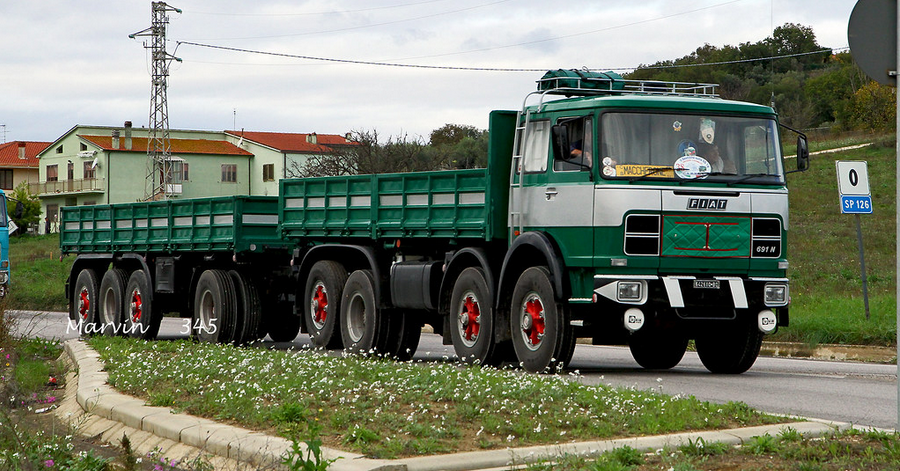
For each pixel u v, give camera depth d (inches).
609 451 265.7
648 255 452.4
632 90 521.0
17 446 293.1
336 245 609.0
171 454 305.9
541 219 482.6
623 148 456.4
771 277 474.3
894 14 274.1
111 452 322.7
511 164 511.2
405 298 560.7
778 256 474.3
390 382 371.2
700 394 407.8
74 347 597.9
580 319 459.5
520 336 487.5
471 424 305.1
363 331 587.2
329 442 281.7
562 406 325.7
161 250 741.9
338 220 613.6
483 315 508.1
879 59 274.1
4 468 267.6
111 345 593.6
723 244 463.2
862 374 503.8
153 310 741.3
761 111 480.4
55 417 402.3
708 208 460.4
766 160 478.0
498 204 508.7
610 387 369.1
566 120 468.4
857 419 344.5
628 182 453.1
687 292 456.4
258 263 685.9
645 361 560.4
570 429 299.3
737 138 474.3
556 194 473.1
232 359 467.5
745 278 468.8
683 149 463.5
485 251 515.2
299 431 297.6
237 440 290.4
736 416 314.0
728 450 269.4
